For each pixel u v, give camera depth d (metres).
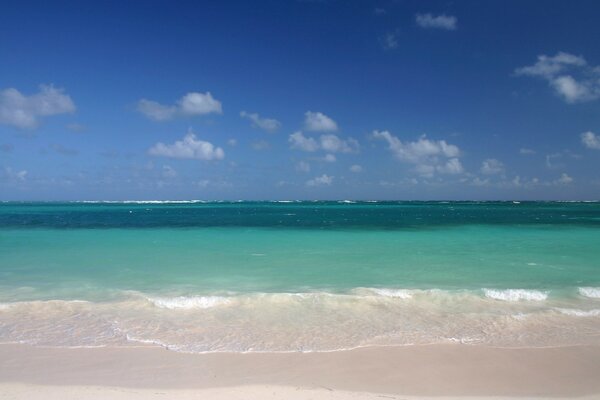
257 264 18.00
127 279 14.94
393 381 7.21
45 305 11.39
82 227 35.69
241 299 12.04
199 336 9.29
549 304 11.93
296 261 18.77
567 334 9.54
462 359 8.16
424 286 14.12
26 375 7.27
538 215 65.12
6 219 47.28
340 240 26.69
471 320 10.50
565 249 22.59
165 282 14.52
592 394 6.84
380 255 20.52
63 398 6.43
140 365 7.74
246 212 77.88
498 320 10.49
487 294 12.75
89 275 15.59
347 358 8.16
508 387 7.04
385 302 12.00
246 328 9.84
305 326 10.01
